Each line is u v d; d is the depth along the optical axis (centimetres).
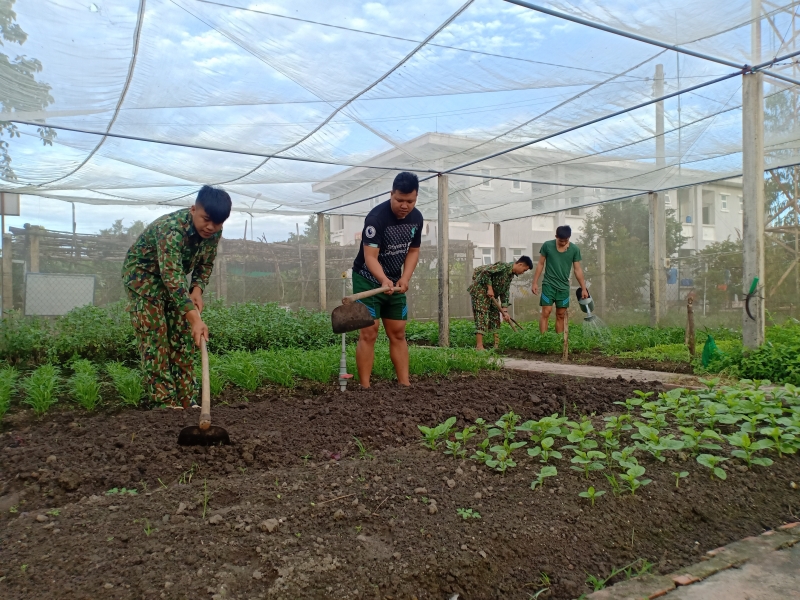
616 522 264
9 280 1081
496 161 938
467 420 432
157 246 420
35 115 638
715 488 301
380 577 212
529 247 2103
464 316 1712
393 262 541
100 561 213
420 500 273
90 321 820
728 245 1398
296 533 238
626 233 1525
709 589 218
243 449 351
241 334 889
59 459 339
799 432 354
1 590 194
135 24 484
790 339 746
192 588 197
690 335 730
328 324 1006
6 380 511
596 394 520
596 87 664
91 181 973
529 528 251
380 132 772
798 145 887
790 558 241
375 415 430
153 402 476
